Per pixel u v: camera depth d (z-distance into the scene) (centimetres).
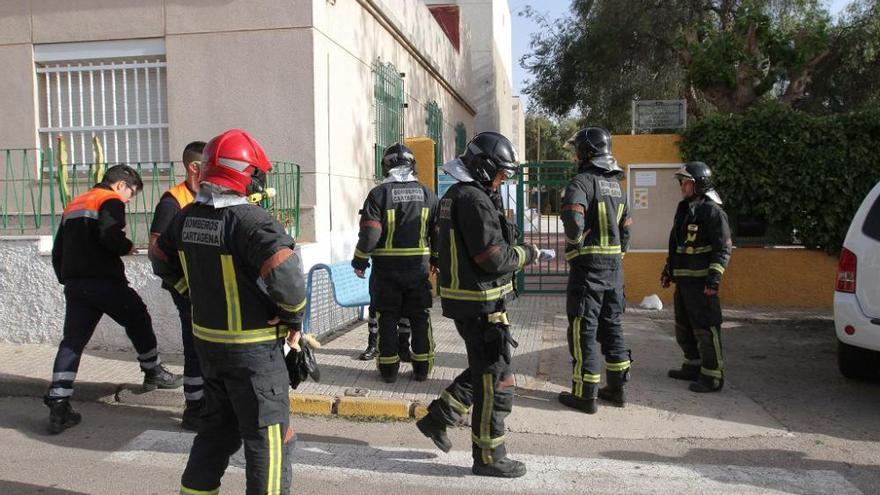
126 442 528
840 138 1011
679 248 659
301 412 594
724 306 1055
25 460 491
